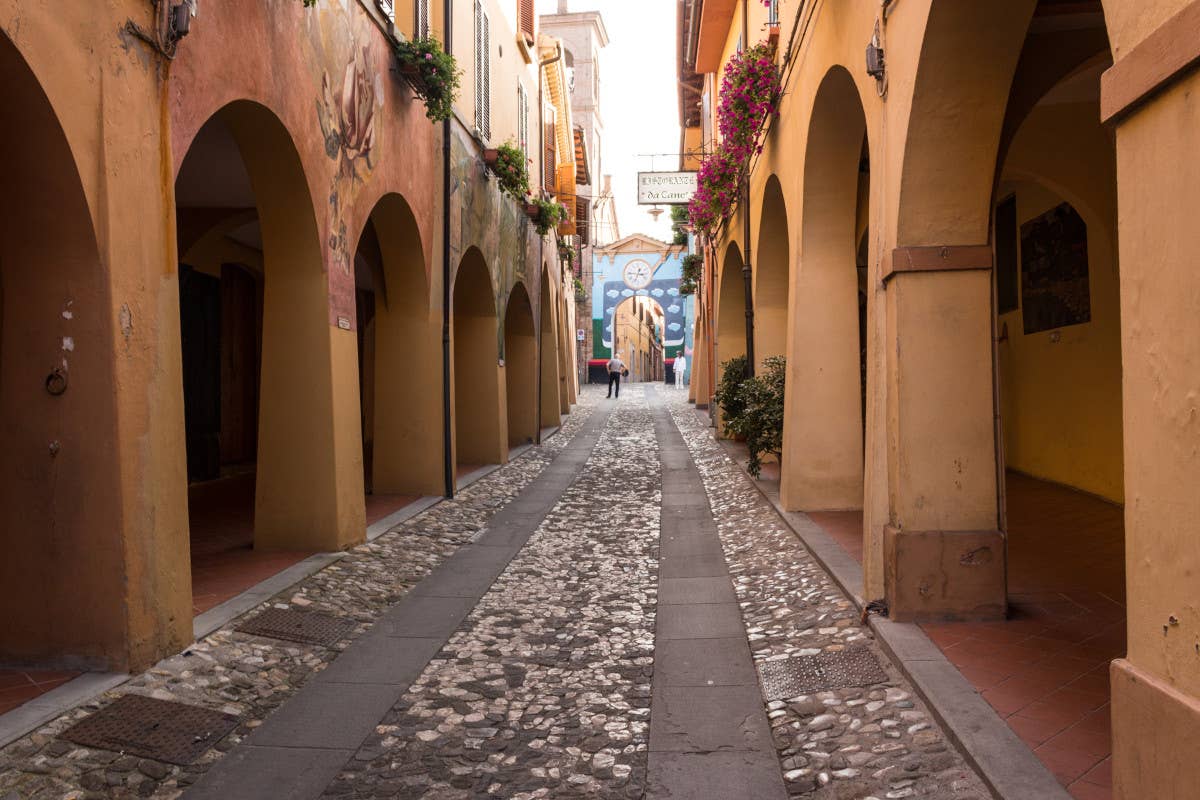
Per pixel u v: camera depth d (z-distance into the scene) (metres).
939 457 4.99
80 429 4.38
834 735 3.86
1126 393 2.51
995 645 4.51
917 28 4.53
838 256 8.84
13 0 3.65
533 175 18.56
